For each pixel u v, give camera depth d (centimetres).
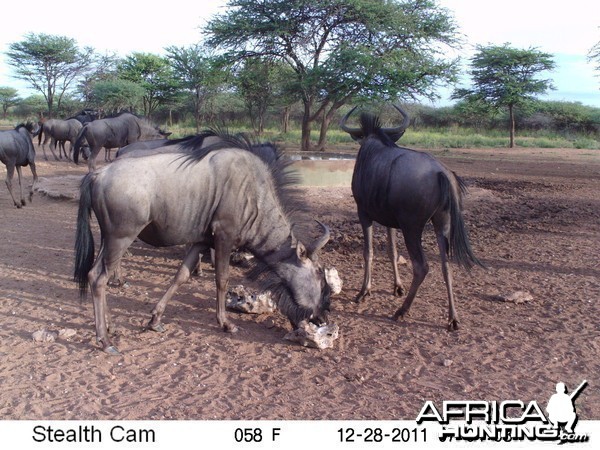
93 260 546
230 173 546
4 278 752
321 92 2698
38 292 700
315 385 477
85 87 5453
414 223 590
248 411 430
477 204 1423
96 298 529
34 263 828
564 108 5200
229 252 567
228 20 2703
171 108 5528
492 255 921
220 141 580
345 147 3294
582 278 792
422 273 607
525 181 1958
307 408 438
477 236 1062
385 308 672
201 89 4750
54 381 473
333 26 2692
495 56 3984
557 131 5225
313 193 1477
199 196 541
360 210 672
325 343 550
